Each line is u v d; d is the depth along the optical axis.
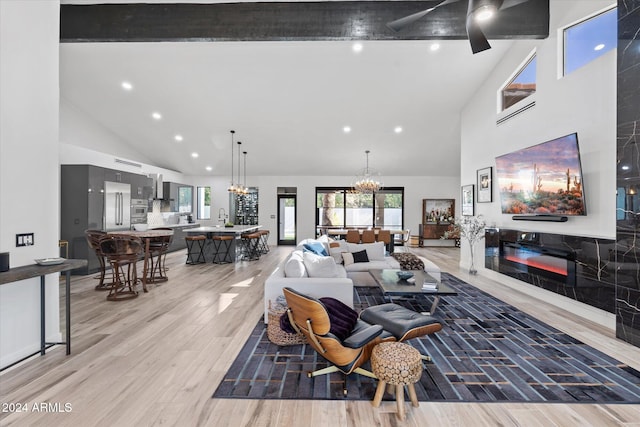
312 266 3.52
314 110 7.03
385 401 2.02
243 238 7.92
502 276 5.21
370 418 1.86
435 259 7.96
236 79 6.01
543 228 4.26
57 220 2.77
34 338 2.58
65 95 6.54
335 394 2.09
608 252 3.17
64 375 2.30
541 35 4.10
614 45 3.36
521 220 4.74
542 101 4.24
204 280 5.48
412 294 3.38
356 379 2.28
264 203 10.98
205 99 6.64
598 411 1.92
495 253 5.40
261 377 2.29
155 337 3.00
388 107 6.89
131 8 4.09
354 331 2.35
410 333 2.42
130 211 7.05
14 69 2.40
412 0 4.05
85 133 7.18
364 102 6.72
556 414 1.89
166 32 4.08
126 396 2.05
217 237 7.12
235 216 11.09
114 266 4.27
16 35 2.41
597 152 3.38
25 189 2.49
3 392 2.08
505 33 4.10
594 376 2.31
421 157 9.48
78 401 2.00
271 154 9.30
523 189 4.40
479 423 1.81
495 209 5.52
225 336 3.04
